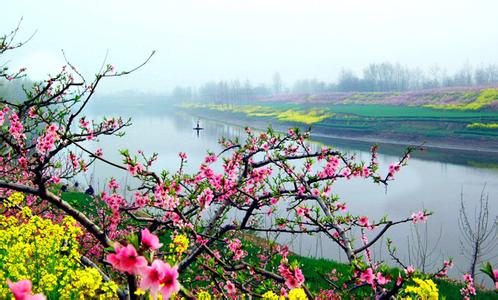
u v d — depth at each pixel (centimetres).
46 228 552
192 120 18525
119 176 4041
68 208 502
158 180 612
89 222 507
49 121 634
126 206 766
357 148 8344
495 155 7088
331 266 1595
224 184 751
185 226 608
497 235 3031
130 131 12769
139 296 429
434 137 8944
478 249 1848
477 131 8538
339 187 5000
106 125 755
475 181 5147
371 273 450
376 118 11144
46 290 480
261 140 855
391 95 16225
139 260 247
